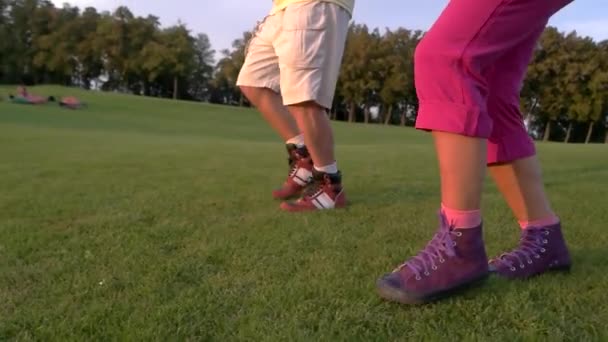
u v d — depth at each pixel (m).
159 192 3.16
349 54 49.84
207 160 5.30
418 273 1.36
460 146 1.35
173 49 54.81
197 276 1.58
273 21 2.63
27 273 1.61
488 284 1.46
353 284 1.49
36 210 2.60
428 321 1.26
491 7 1.30
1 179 3.76
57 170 4.30
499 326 1.22
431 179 3.89
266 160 5.37
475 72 1.33
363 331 1.21
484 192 3.15
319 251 1.83
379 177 4.00
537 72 44.44
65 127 18.80
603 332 1.17
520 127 1.57
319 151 2.56
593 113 44.50
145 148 7.21
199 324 1.24
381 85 50.22
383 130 27.73
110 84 63.16
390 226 2.22
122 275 1.59
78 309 1.34
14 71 58.94
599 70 43.84
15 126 14.35
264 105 2.84
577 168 4.86
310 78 2.46
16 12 58.47
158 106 36.03
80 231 2.14
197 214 2.49
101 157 5.60
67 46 57.38
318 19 2.46
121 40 56.06
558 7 1.38
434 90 1.35
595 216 2.43
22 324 1.26
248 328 1.22
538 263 1.55
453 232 1.39
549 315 1.26
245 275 1.59
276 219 2.35
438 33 1.34
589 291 1.43
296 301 1.38
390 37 50.09
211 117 32.66
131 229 2.17
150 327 1.22
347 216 2.42
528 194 1.57
